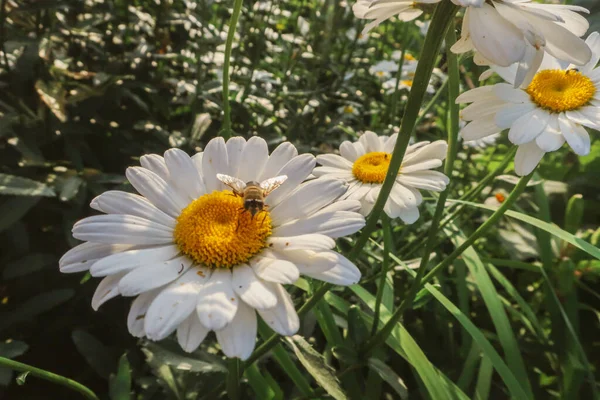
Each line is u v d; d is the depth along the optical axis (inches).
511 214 8.7
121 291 4.9
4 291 10.9
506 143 15.5
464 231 14.0
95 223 5.6
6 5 12.9
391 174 5.9
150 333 4.6
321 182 6.1
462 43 6.0
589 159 14.5
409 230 12.6
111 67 14.0
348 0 16.9
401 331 8.5
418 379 9.3
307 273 5.3
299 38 16.6
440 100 17.3
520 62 5.2
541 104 7.1
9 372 8.3
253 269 5.4
